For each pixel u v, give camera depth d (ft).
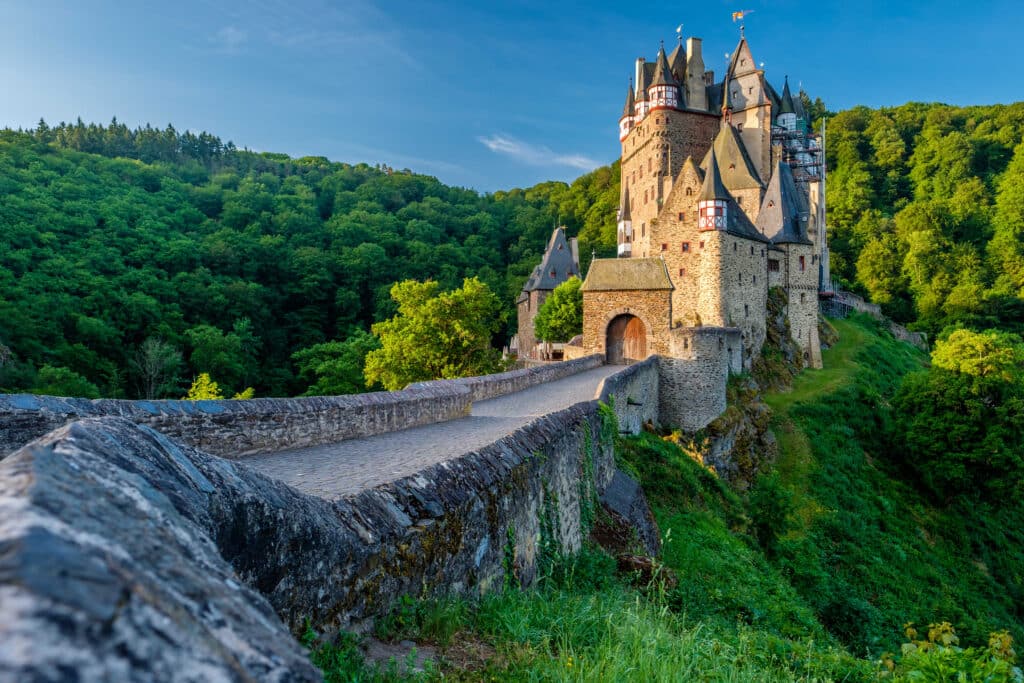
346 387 222.69
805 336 180.86
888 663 27.89
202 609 5.25
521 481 26.48
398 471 23.40
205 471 10.82
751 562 59.31
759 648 27.91
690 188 149.69
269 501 11.67
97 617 3.84
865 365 184.85
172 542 6.45
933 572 102.32
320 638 12.35
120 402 23.61
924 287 288.10
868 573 92.58
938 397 130.52
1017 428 123.13
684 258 149.48
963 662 22.90
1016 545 118.73
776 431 132.57
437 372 137.80
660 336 128.57
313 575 12.43
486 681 13.91
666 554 48.65
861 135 397.60
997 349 129.08
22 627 3.33
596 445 50.37
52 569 3.92
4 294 206.08
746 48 226.58
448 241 389.39
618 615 21.59
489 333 144.97
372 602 14.35
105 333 211.61
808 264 183.21
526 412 58.08
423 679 12.66
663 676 16.30
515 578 23.86
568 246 277.85
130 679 3.81
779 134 231.50
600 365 130.11
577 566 31.48
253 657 5.14
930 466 126.62
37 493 5.12
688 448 109.19
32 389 166.91
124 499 6.76
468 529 20.10
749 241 154.71
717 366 124.98
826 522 101.76
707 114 227.20
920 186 350.64
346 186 469.57
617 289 131.54
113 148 449.89
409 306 148.66
